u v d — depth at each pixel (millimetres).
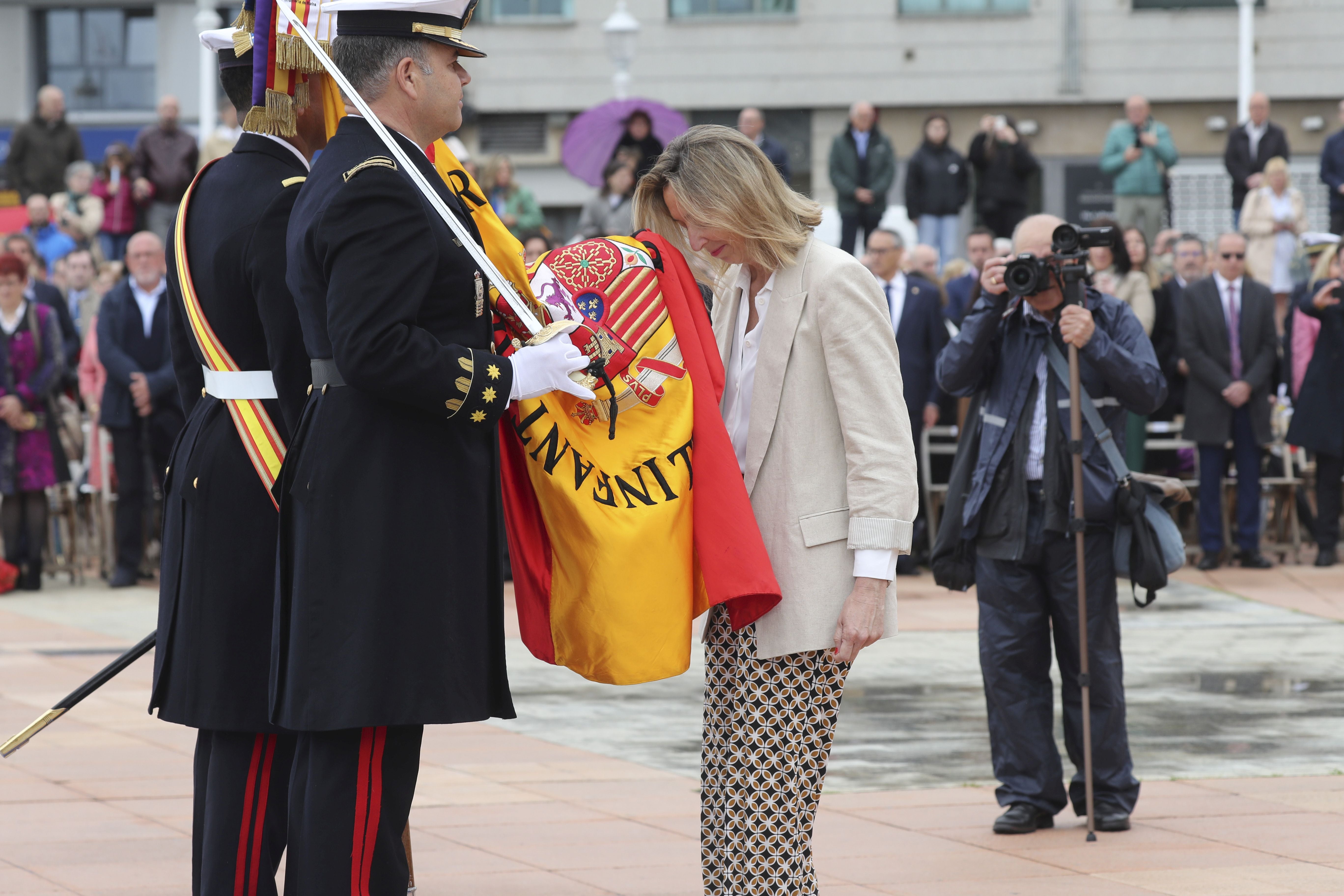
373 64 5320
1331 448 19156
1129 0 40094
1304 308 19281
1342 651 14352
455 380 5047
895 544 5652
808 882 5824
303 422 5270
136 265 18219
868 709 11945
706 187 5742
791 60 40812
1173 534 8578
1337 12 39531
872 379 5703
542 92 41219
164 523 6129
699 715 11891
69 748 10430
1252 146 28359
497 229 5684
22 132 28156
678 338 5746
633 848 8070
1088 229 8594
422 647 5152
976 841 8273
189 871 7551
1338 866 7758
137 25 44000
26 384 18422
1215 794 9336
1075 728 8641
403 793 5367
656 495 5551
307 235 5145
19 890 7195
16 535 18609
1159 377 8578
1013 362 8812
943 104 40625
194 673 5816
